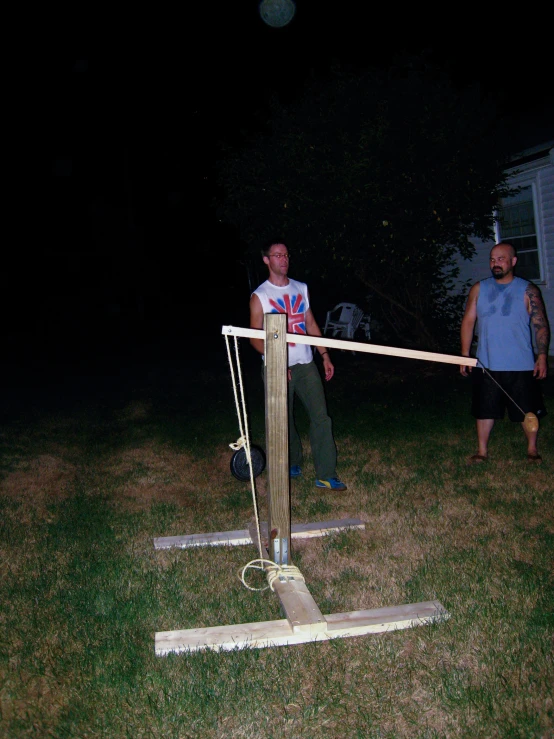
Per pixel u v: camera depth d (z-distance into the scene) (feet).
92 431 26.05
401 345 40.09
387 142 31.27
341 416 26.08
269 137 35.63
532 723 8.96
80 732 9.12
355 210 32.07
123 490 18.80
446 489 17.42
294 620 11.03
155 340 58.03
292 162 32.86
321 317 48.19
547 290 36.99
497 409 18.90
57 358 49.11
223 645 10.67
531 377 18.56
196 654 10.50
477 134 32.35
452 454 20.24
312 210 32.65
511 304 18.29
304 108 33.76
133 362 45.39
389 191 31.81
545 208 36.17
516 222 39.09
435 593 12.13
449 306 39.70
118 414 28.94
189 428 25.43
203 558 14.02
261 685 9.84
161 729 9.11
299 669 10.22
